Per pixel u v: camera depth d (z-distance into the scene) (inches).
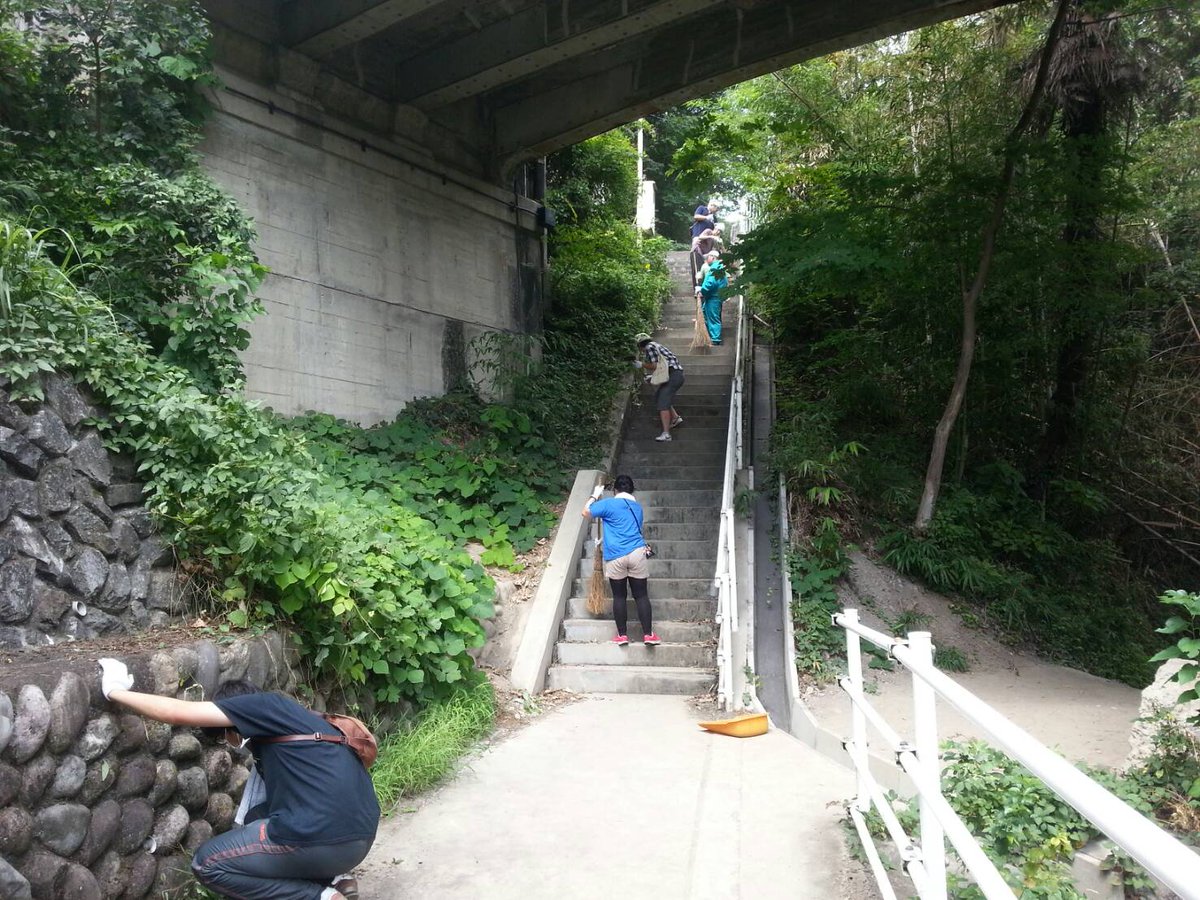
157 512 167.5
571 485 378.0
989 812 144.0
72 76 242.2
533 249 469.7
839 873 143.3
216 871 108.0
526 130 427.8
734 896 136.7
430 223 403.5
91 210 226.2
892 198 360.5
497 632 278.2
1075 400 446.0
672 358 440.5
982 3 318.0
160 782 127.4
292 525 178.2
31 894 102.3
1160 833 41.4
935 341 421.4
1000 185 347.3
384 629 197.3
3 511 139.9
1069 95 404.5
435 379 399.9
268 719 111.2
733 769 196.1
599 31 337.1
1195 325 479.8
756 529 347.3
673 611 309.4
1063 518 455.8
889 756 193.8
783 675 275.1
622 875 144.1
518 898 136.6
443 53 373.4
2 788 101.4
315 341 344.5
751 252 353.4
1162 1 428.8
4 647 135.8
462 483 331.6
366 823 111.4
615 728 231.8
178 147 253.6
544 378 445.4
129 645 146.1
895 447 408.5
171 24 251.0
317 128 350.0
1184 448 491.8
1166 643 388.5
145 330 225.5
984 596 337.1
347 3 318.3
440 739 197.8
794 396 476.4
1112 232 462.9
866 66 482.9
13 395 146.3
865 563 332.5
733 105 548.7
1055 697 255.0
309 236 345.4
